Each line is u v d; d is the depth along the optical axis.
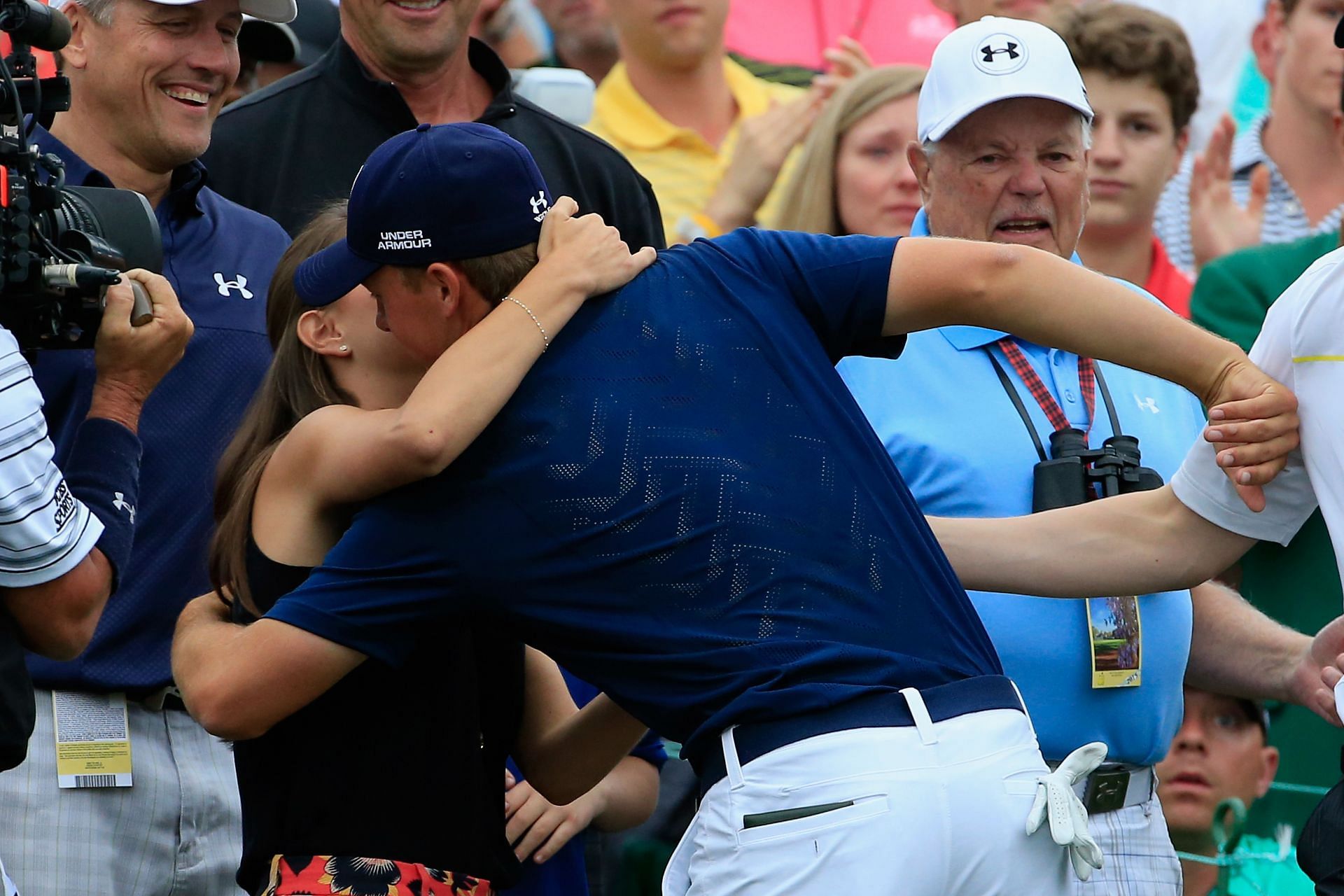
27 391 9.08
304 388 9.41
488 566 8.35
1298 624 15.34
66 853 11.41
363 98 14.09
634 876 14.94
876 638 8.27
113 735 11.66
